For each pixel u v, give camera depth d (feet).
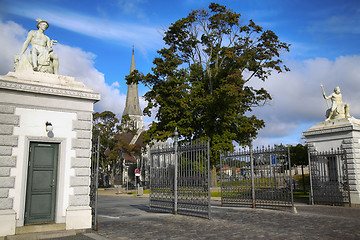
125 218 47.24
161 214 50.78
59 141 36.45
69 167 36.52
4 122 33.65
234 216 45.73
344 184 59.00
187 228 36.68
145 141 119.85
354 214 46.32
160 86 112.88
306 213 47.37
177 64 113.19
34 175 35.06
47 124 35.76
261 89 119.03
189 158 48.39
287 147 49.37
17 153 33.94
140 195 116.98
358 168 59.00
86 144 37.81
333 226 35.53
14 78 34.30
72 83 38.42
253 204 55.26
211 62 129.70
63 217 35.19
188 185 47.55
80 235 33.55
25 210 34.01
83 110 38.29
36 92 35.29
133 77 117.19
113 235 33.32
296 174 132.77
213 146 108.68
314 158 64.59
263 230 33.99
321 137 64.95
